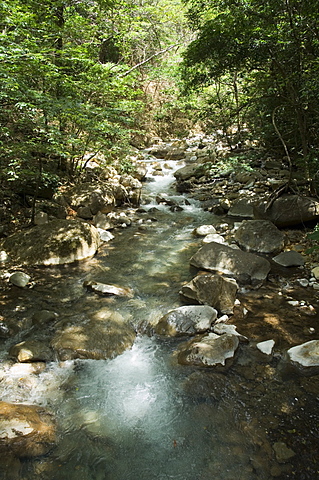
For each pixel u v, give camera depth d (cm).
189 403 248
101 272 476
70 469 201
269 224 545
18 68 496
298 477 192
